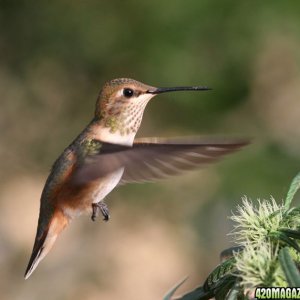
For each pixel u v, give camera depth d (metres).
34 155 16.30
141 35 14.67
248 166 14.80
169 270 16.20
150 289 16.11
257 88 15.15
